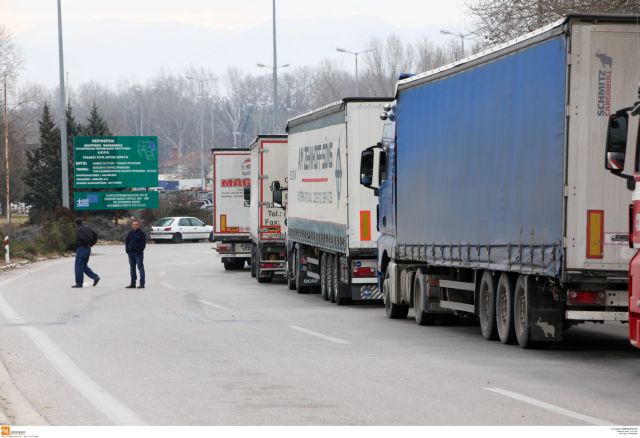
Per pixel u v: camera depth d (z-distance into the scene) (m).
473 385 16.66
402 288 29.62
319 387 16.48
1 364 19.06
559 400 15.18
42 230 81.88
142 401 15.30
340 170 33.94
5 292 41.00
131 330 25.94
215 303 35.72
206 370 18.56
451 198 25.53
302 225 40.16
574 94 19.45
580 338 24.73
